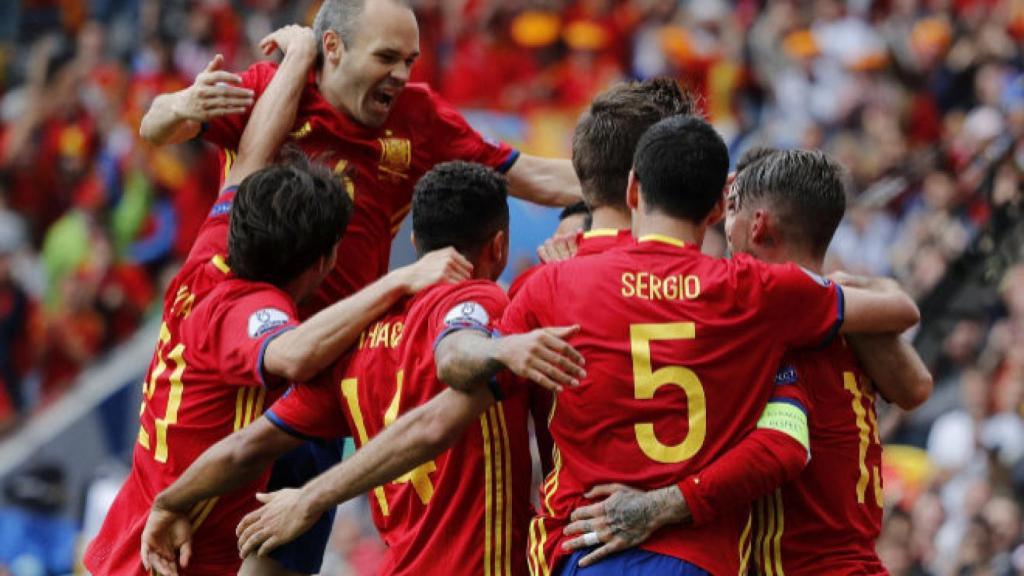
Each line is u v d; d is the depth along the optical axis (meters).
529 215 37.38
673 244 14.41
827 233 15.10
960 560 32.03
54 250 45.38
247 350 15.73
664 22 47.19
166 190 45.75
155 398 17.03
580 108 45.59
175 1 49.00
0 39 50.91
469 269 15.17
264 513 15.14
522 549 15.02
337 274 17.41
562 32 47.00
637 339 14.12
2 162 46.88
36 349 44.91
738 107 46.03
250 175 16.33
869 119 44.81
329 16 17.31
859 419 15.07
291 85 17.17
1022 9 45.72
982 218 34.38
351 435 15.73
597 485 14.14
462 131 18.20
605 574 14.04
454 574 14.82
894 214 36.25
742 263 14.34
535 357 13.59
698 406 14.05
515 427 14.95
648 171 14.48
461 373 13.98
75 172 46.72
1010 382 33.59
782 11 46.75
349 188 17.39
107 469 39.91
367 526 34.97
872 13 46.75
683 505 13.90
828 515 14.84
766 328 14.24
